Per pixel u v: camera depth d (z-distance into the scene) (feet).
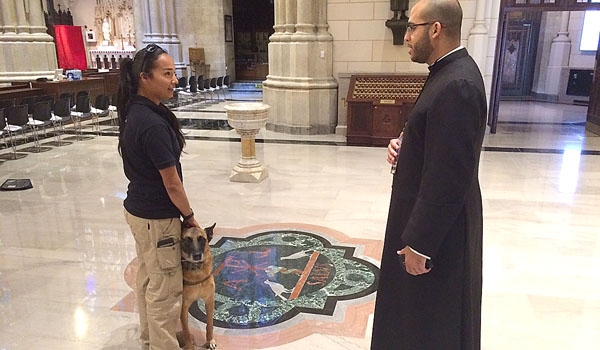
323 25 27.58
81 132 29.30
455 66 5.19
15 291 10.34
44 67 35.17
